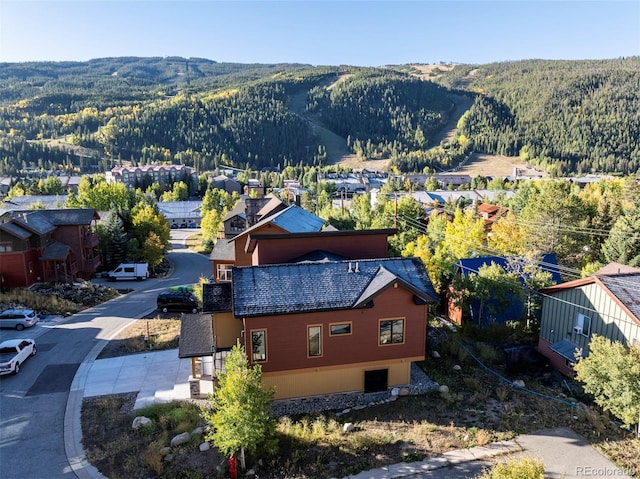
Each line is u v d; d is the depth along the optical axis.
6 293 39.12
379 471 16.30
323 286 21.77
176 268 59.50
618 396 17.69
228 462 16.91
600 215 54.78
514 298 33.53
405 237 51.91
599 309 24.00
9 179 163.75
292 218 34.31
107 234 55.62
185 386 23.86
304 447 17.92
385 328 21.94
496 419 19.58
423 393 22.34
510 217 49.28
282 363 21.08
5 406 22.16
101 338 31.61
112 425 20.23
